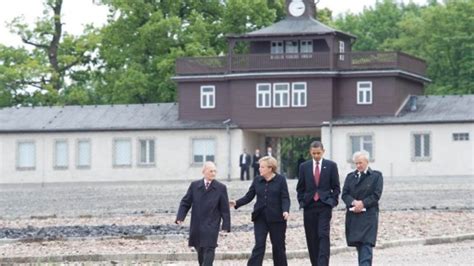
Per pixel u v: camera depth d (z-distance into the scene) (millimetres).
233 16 116812
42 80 121875
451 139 100438
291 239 41875
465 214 52125
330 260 36000
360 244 30625
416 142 101312
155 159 106188
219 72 105375
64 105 119750
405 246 40125
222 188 30625
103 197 73312
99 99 126500
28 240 42844
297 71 103062
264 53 105000
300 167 31312
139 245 40375
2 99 121000
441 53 137375
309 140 131375
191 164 105250
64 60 123688
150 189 83438
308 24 105000
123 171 106938
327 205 30984
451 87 135000
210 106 105875
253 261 31000
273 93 103938
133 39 116750
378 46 164125
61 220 53812
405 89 104875
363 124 102000
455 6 138375
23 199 73625
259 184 30984
